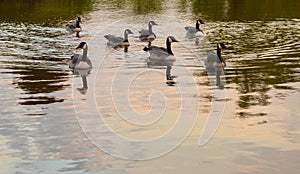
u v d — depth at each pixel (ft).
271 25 149.89
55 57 100.07
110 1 248.52
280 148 50.39
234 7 211.41
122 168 45.78
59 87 75.77
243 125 57.72
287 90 73.31
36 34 131.75
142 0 254.27
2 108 63.93
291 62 93.91
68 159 47.70
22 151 49.52
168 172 44.93
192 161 47.44
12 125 57.26
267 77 81.97
